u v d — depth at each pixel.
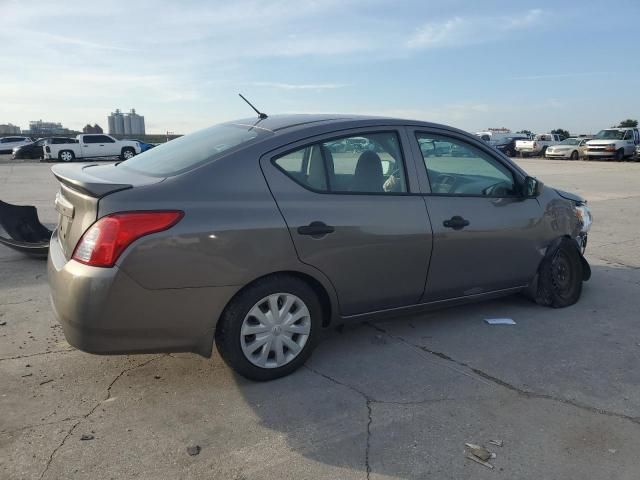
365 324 4.50
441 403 3.25
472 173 4.30
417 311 4.12
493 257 4.35
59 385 3.39
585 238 5.41
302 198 3.43
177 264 3.00
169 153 3.76
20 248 6.21
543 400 3.30
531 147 38.03
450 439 2.88
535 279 4.82
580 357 3.92
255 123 3.90
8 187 15.89
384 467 2.64
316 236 3.42
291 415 3.09
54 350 3.90
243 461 2.67
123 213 2.91
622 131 33.09
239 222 3.16
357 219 3.58
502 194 4.46
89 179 3.11
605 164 29.59
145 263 2.93
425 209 3.92
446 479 2.56
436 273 4.04
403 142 3.96
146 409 3.13
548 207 4.74
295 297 3.45
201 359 3.78
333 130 3.68
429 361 3.82
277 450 2.77
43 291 5.25
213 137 3.83
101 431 2.90
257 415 3.09
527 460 2.71
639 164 29.53
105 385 3.40
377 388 3.42
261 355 3.41
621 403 3.28
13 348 3.92
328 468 2.63
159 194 3.04
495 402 3.27
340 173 3.65
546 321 4.62
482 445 2.83
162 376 3.53
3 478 2.50
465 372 3.66
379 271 3.74
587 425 3.03
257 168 3.35
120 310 2.93
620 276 6.11
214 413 3.10
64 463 2.62
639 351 4.04
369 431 2.94
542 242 4.70
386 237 3.70
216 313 3.19
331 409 3.16
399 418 3.08
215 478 2.54
